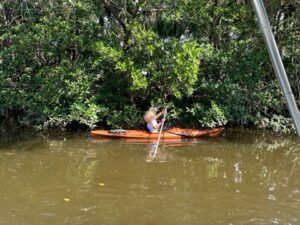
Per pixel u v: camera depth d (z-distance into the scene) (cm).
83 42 1088
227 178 805
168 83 1099
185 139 1080
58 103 1136
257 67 1129
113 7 1151
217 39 1191
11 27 1202
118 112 1140
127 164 880
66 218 617
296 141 1074
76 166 859
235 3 1132
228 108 1138
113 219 617
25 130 1132
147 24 1146
